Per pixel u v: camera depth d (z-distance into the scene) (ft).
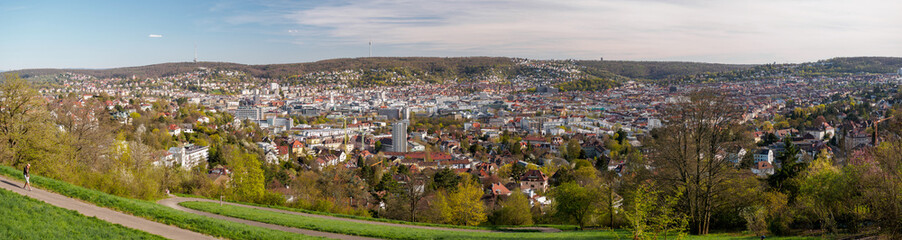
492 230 252.62
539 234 213.25
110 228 142.51
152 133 629.10
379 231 203.72
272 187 399.65
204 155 627.46
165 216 167.12
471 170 576.20
